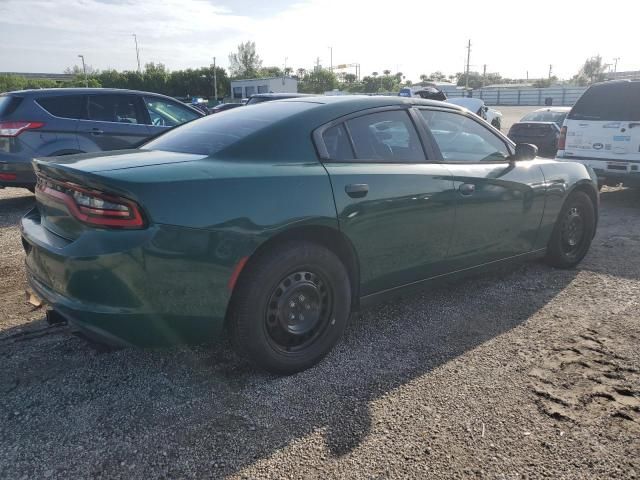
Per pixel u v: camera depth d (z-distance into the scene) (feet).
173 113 27.71
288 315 9.40
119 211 7.82
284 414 8.50
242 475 7.16
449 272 12.10
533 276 15.06
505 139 13.61
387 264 10.66
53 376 9.53
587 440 7.87
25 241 9.78
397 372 9.80
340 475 7.16
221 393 9.09
